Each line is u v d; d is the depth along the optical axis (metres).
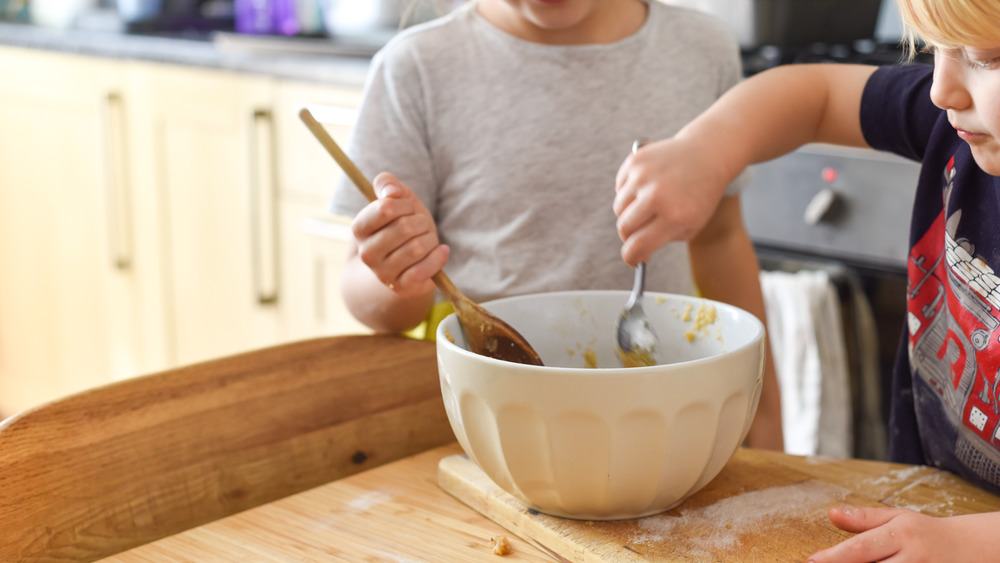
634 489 0.57
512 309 0.71
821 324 1.36
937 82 0.54
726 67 1.07
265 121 1.85
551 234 1.01
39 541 0.60
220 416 0.69
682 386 0.55
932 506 0.64
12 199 2.50
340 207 1.01
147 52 2.06
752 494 0.63
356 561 0.57
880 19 1.85
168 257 2.14
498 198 1.01
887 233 1.33
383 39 2.04
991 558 0.53
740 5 1.56
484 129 1.01
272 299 1.93
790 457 0.71
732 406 0.58
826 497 0.63
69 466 0.62
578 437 0.55
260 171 1.88
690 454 0.57
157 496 0.65
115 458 0.64
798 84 0.80
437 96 1.01
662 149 0.72
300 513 0.63
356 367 0.76
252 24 2.26
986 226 0.67
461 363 0.58
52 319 2.48
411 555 0.58
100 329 2.36
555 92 1.01
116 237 2.22
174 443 0.67
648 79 1.02
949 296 0.70
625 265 1.00
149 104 2.09
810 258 1.42
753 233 1.48
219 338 2.08
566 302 0.72
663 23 1.05
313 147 1.77
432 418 0.78
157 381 0.69
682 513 0.60
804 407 1.37
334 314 1.82
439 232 1.05
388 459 0.76
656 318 0.71
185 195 2.06
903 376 0.79
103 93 2.16
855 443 1.41
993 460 0.66
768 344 1.11
